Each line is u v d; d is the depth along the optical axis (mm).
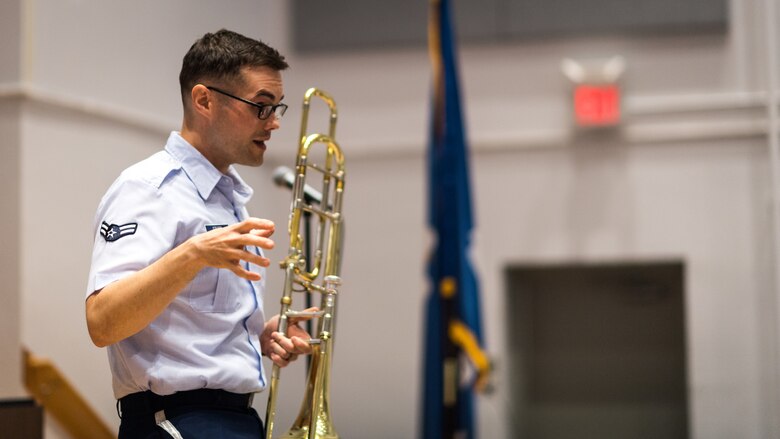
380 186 9414
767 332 8680
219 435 3248
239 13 8992
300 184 3688
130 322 3027
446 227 7770
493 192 9250
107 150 7336
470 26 9305
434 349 7734
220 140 3473
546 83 9211
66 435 6734
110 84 7402
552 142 9156
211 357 3320
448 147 7820
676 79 8992
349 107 9500
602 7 9117
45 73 6859
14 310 6617
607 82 8922
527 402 10078
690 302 8891
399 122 9422
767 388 8680
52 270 6840
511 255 9203
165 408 3285
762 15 8805
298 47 9562
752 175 8812
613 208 9062
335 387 9320
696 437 8781
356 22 9492
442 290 7746
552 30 9180
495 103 9273
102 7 7344
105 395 6879
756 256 8766
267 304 7109
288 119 9492
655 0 9016
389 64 9461
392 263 9336
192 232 3338
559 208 9141
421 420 7793
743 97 8836
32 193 6727
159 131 7879
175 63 8062
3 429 4414
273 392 3555
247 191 3643
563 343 10039
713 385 8789
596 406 9945
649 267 9672
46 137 6848
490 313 9164
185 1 8195
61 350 6832
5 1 6766
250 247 3555
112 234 3191
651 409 9812
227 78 3436
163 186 3326
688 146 8953
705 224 8891
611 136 9062
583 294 9977
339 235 3830
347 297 9375
